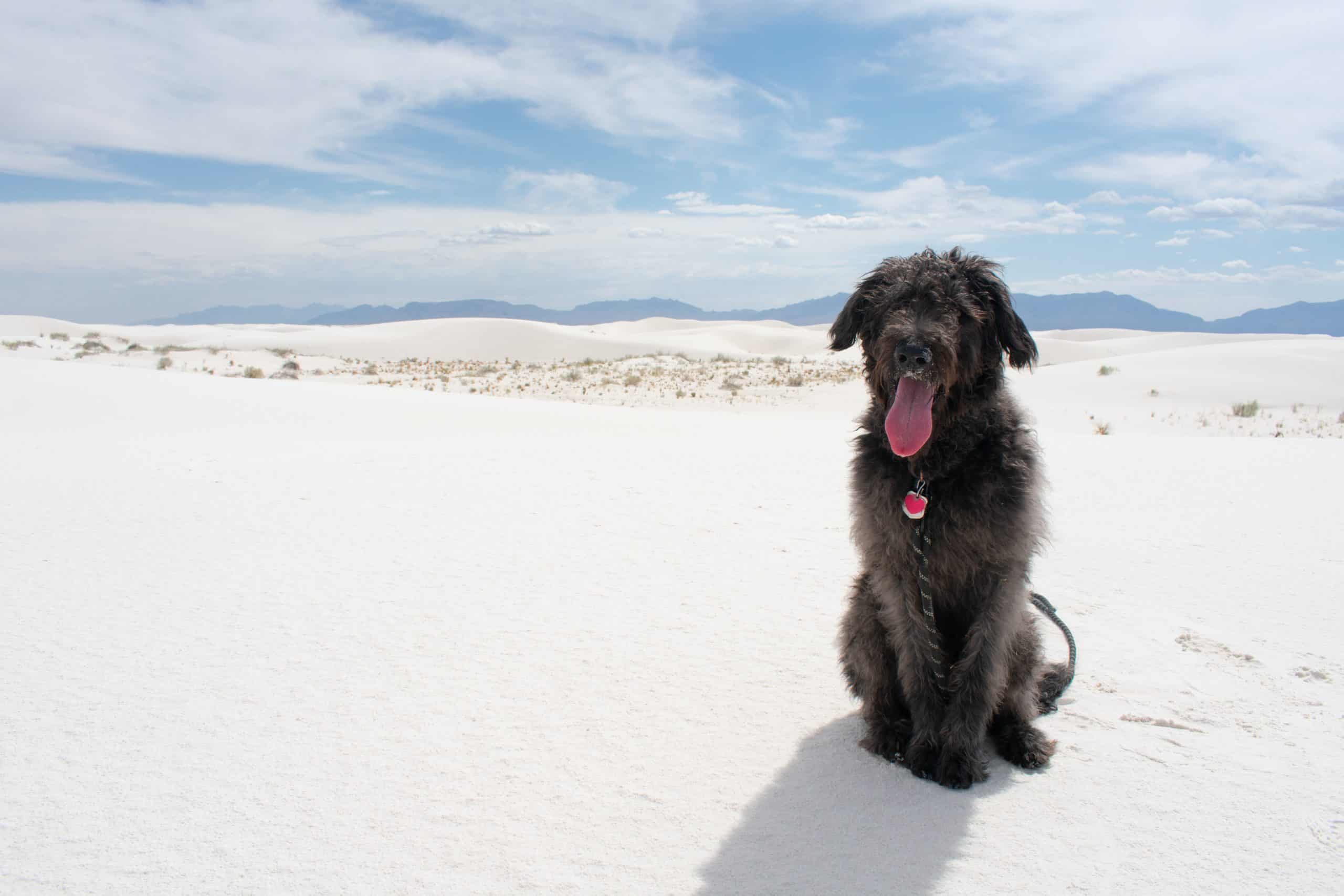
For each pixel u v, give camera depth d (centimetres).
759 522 285
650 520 287
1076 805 119
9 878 98
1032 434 137
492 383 1377
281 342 3044
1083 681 160
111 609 187
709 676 160
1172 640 179
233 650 166
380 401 703
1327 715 145
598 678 157
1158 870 104
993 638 128
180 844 106
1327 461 429
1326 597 206
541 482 359
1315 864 105
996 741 136
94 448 429
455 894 98
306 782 120
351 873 101
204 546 241
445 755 128
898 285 133
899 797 121
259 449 444
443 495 325
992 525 125
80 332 2980
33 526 257
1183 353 1286
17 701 142
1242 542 259
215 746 129
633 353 3144
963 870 104
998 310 135
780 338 4369
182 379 766
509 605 197
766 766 129
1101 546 253
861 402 1074
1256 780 124
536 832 110
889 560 131
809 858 106
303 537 254
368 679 154
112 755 126
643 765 128
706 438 540
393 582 212
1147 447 495
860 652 140
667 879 102
